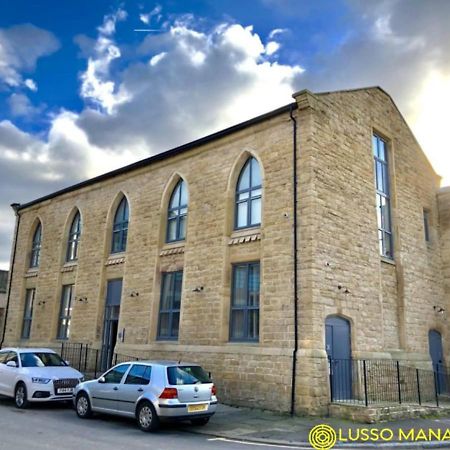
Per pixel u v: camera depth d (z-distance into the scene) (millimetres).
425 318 18844
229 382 15375
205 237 17797
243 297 16250
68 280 23875
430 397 17719
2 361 15453
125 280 20656
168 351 17656
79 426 11383
